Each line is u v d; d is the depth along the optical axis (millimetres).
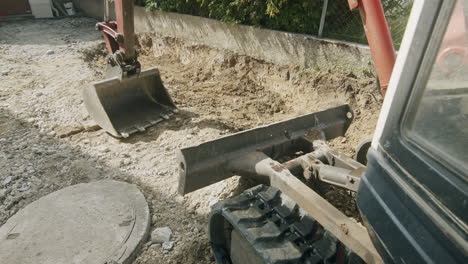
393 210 1161
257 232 1922
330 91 5133
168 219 3025
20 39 9078
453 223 932
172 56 8062
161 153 3945
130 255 2615
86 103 4438
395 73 1276
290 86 5691
